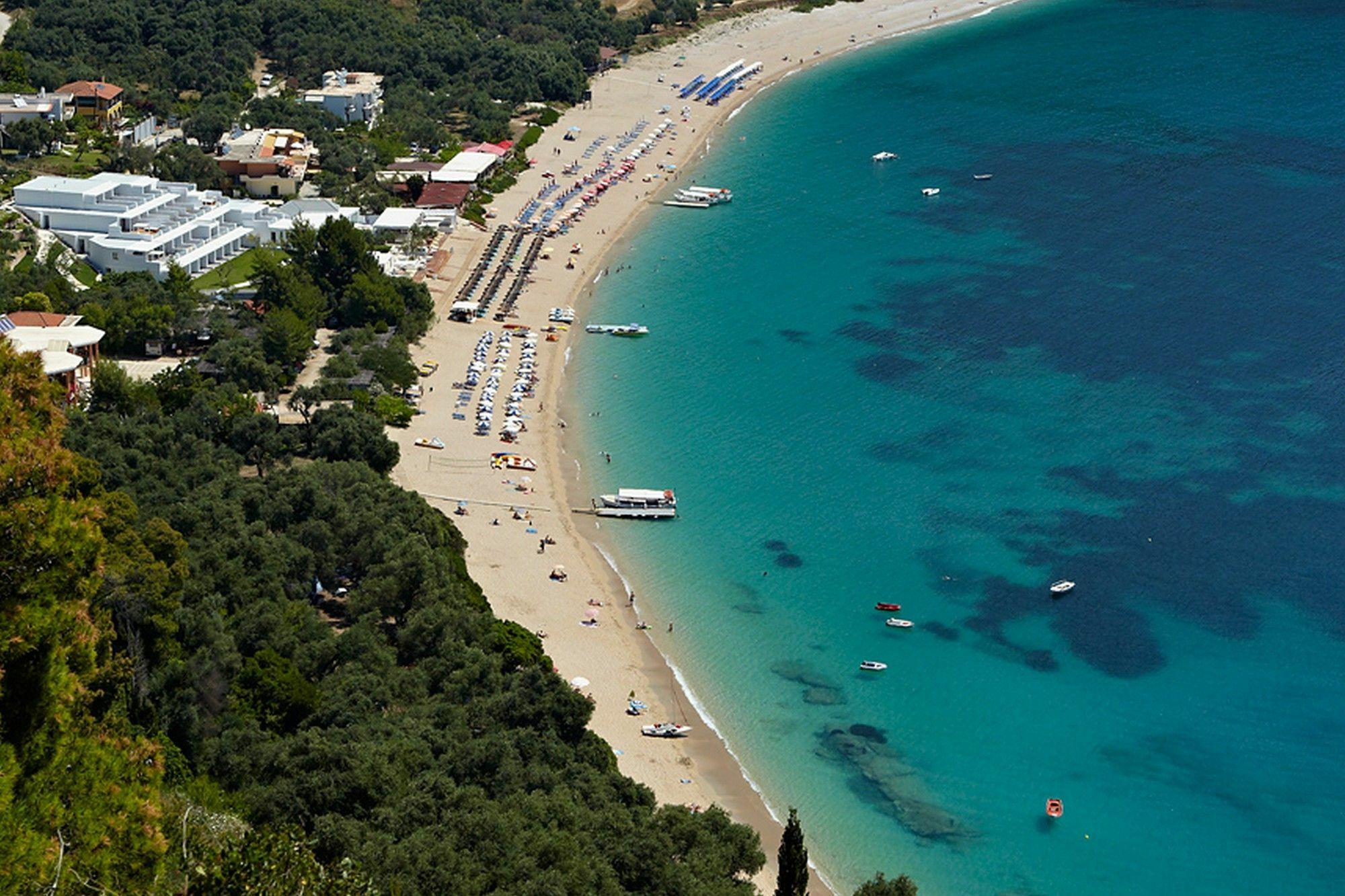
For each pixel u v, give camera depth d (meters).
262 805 120.00
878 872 132.12
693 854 123.75
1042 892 141.38
